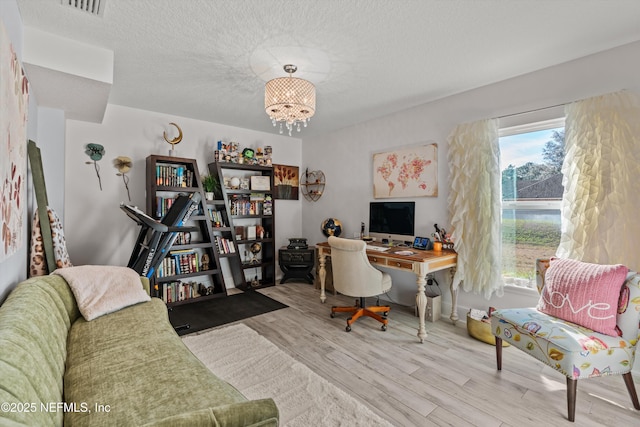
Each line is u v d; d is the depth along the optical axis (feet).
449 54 7.54
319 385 6.46
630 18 6.10
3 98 4.09
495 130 9.10
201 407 3.65
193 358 4.90
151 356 4.84
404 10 5.83
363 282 9.29
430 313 10.11
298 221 16.81
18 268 5.90
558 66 8.06
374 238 12.64
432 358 7.65
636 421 5.42
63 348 4.82
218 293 12.75
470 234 9.46
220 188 13.19
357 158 13.66
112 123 11.25
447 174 10.45
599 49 7.31
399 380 6.69
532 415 5.58
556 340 5.62
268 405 3.27
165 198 11.69
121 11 5.75
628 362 5.64
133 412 3.56
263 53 7.43
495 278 9.03
